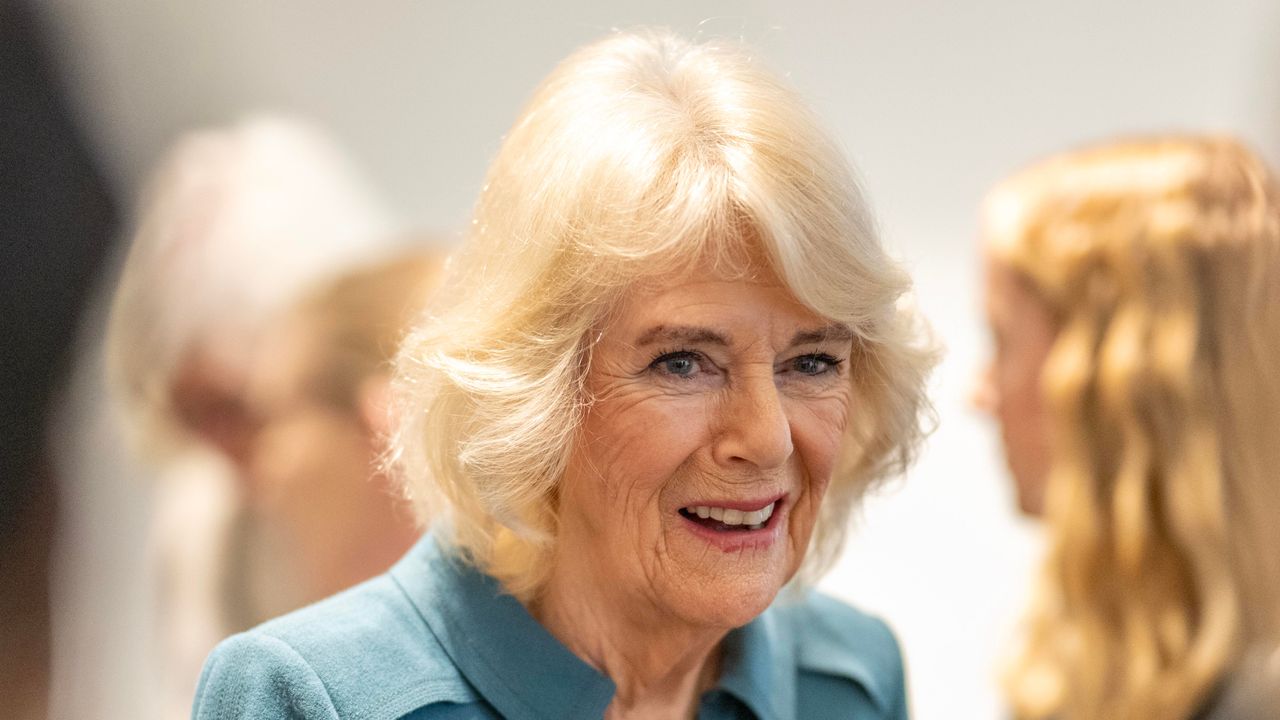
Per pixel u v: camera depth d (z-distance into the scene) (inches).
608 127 44.0
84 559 115.3
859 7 124.7
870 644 61.7
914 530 127.6
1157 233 72.6
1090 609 73.2
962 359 126.0
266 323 96.2
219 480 97.7
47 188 93.6
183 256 100.0
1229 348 71.7
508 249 45.2
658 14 126.1
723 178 42.8
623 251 42.5
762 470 45.4
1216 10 122.0
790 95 45.5
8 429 68.7
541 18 127.1
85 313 97.0
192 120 124.6
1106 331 73.8
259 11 125.3
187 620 96.3
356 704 46.6
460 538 49.8
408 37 127.1
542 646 48.9
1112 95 124.0
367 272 86.1
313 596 86.4
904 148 125.9
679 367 45.0
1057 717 74.1
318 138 118.0
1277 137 120.3
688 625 49.1
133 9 122.7
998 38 124.4
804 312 44.6
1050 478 75.6
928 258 126.3
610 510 46.2
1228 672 68.2
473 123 127.4
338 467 83.5
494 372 45.0
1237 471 70.7
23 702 58.3
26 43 96.1
